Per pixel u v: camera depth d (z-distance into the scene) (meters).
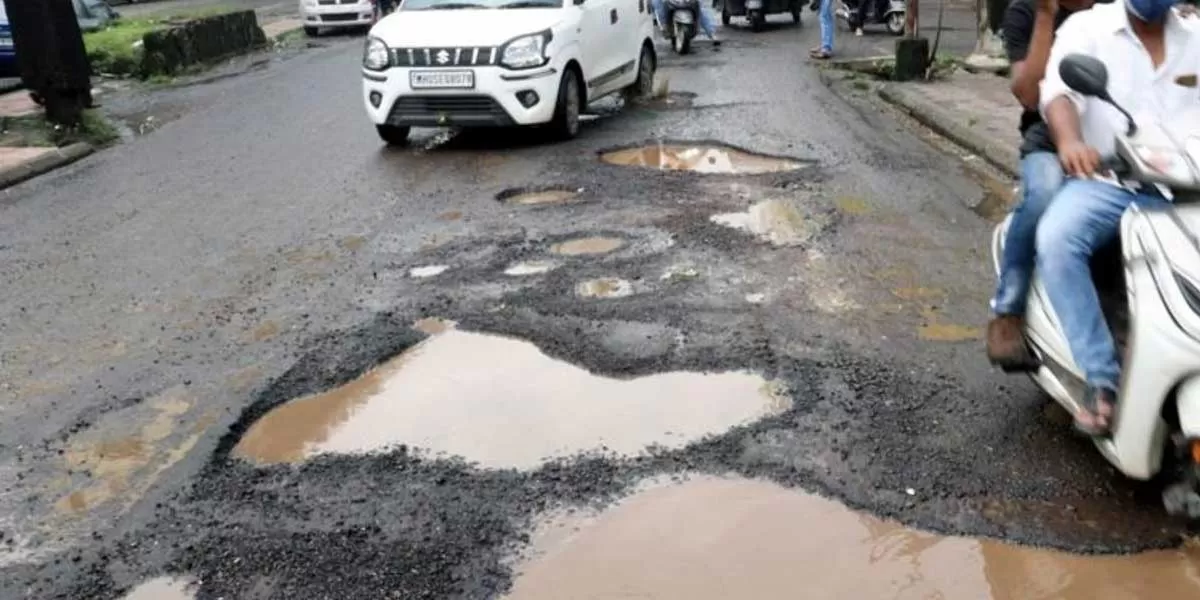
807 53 17.23
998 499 3.75
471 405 4.64
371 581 3.41
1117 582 3.31
